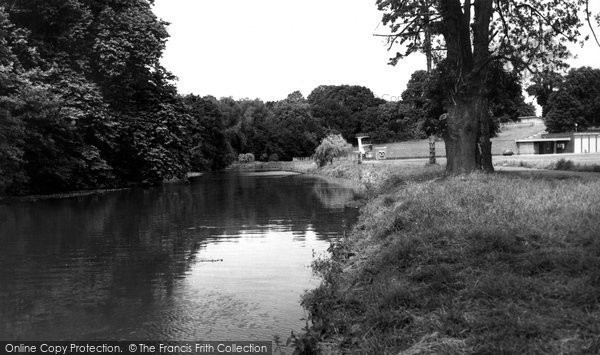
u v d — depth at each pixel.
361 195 25.36
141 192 31.75
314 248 12.50
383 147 82.56
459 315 5.15
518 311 4.96
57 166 28.92
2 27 25.16
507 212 8.88
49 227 16.22
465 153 17.70
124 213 20.11
